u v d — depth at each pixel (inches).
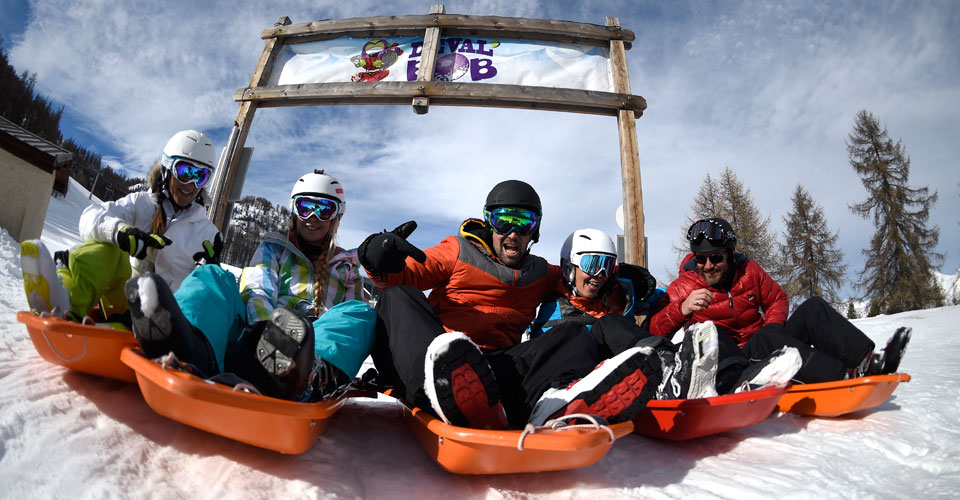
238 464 62.6
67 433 59.6
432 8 233.0
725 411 89.0
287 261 100.2
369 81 226.8
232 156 219.5
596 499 69.5
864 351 111.8
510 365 85.8
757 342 121.4
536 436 59.6
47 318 70.8
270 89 227.3
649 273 127.3
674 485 75.5
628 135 213.5
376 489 65.5
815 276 1206.3
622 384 69.6
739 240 1126.4
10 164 316.2
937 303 1169.4
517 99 217.8
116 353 70.2
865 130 1299.2
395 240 89.1
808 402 113.3
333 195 99.7
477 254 103.0
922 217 1234.0
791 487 73.6
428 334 76.4
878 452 93.1
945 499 71.0
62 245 554.9
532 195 103.7
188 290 68.6
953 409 115.3
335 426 84.7
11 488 49.4
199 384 54.1
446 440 65.1
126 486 53.9
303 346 60.1
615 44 227.5
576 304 112.4
